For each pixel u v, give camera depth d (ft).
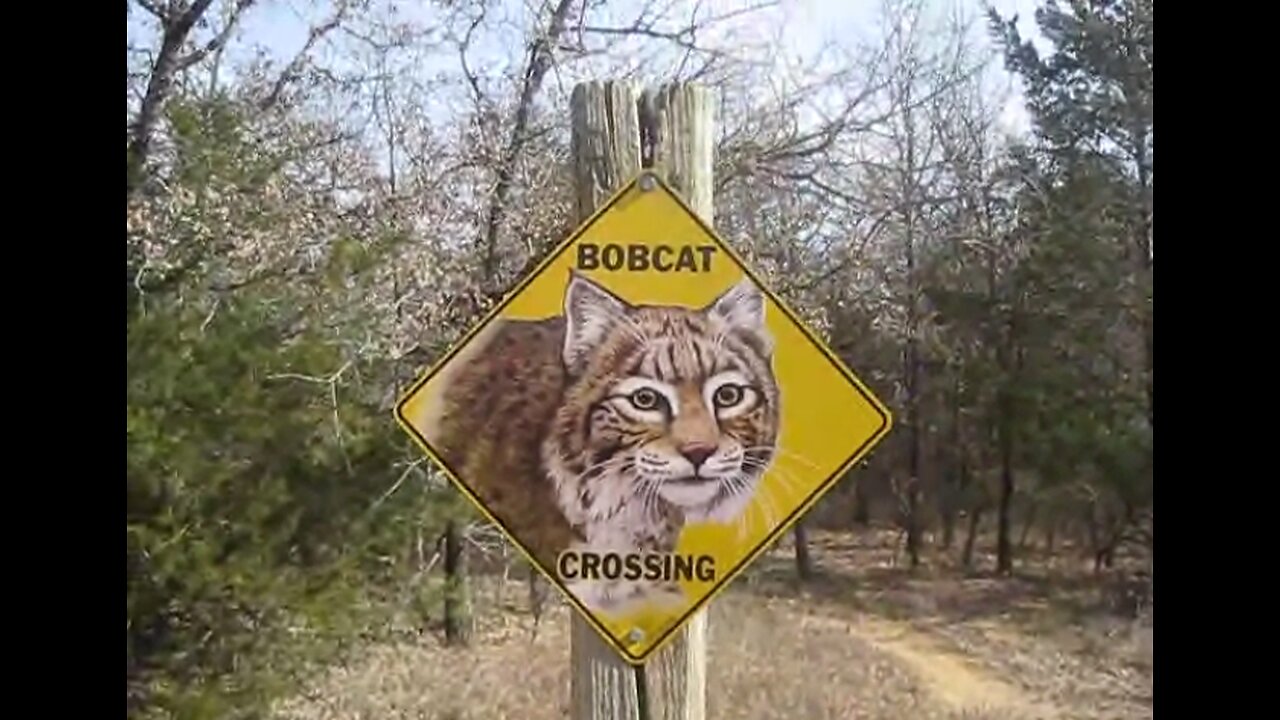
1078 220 25.27
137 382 10.18
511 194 18.38
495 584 18.40
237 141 12.06
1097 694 18.98
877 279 28.50
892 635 23.26
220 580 10.26
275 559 10.94
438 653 15.49
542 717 14.30
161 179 11.50
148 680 10.44
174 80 13.55
